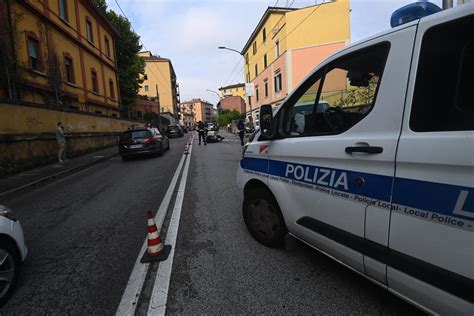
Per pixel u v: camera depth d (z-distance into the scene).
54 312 2.24
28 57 13.47
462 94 1.41
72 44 17.98
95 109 21.38
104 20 23.20
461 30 1.45
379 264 1.78
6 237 2.49
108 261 3.03
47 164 10.93
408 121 1.62
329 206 2.20
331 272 2.64
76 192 6.52
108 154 14.62
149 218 3.08
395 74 1.73
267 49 28.25
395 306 2.13
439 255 1.43
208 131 22.44
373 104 1.87
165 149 15.96
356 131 1.98
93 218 4.50
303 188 2.50
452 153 1.37
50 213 4.91
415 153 1.54
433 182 1.45
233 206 4.79
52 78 15.02
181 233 3.67
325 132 2.32
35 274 2.81
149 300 2.33
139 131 12.48
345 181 2.03
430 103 1.53
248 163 3.43
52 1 15.75
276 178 2.88
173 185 6.58
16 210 5.24
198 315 2.12
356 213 1.94
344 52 2.22
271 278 2.57
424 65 1.58
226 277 2.61
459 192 1.34
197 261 2.92
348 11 22.30
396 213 1.65
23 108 10.05
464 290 1.33
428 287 1.49
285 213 2.78
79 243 3.54
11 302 2.38
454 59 1.46
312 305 2.18
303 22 22.67
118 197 5.76
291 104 2.78
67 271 2.85
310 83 2.58
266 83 29.02
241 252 3.08
